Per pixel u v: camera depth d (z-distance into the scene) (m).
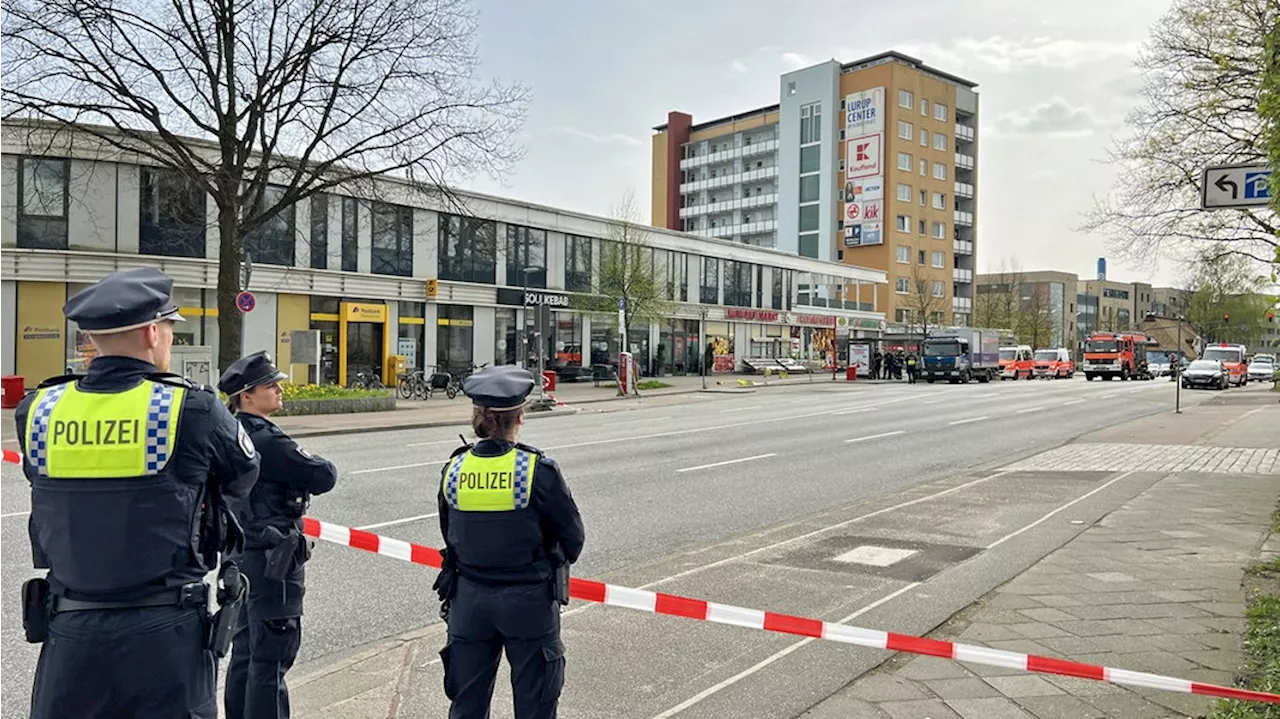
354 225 30.86
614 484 11.88
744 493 11.34
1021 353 58.34
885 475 13.23
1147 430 20.14
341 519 9.04
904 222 77.94
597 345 41.16
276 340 28.72
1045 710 4.19
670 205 97.19
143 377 2.61
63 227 24.55
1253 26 13.13
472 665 3.32
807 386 42.16
